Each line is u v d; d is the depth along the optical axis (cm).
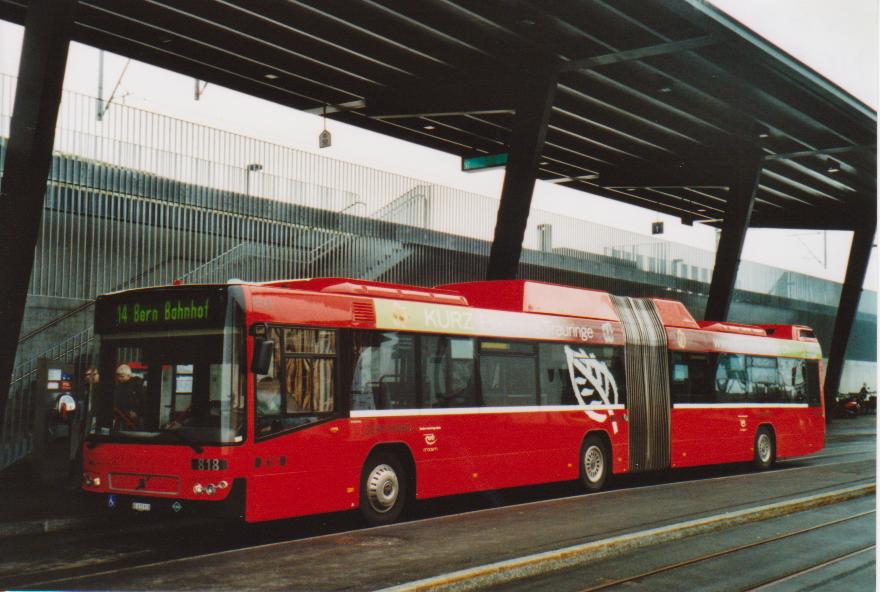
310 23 1980
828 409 4397
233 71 2308
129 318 1059
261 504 987
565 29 1988
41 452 1390
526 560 821
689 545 980
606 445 1557
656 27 1972
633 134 2866
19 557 927
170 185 1975
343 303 1119
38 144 1442
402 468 1180
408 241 2512
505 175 2248
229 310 998
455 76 2289
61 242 1788
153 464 1002
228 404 977
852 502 1350
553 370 1447
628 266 3512
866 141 2931
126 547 991
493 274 2252
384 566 838
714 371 1836
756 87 2392
